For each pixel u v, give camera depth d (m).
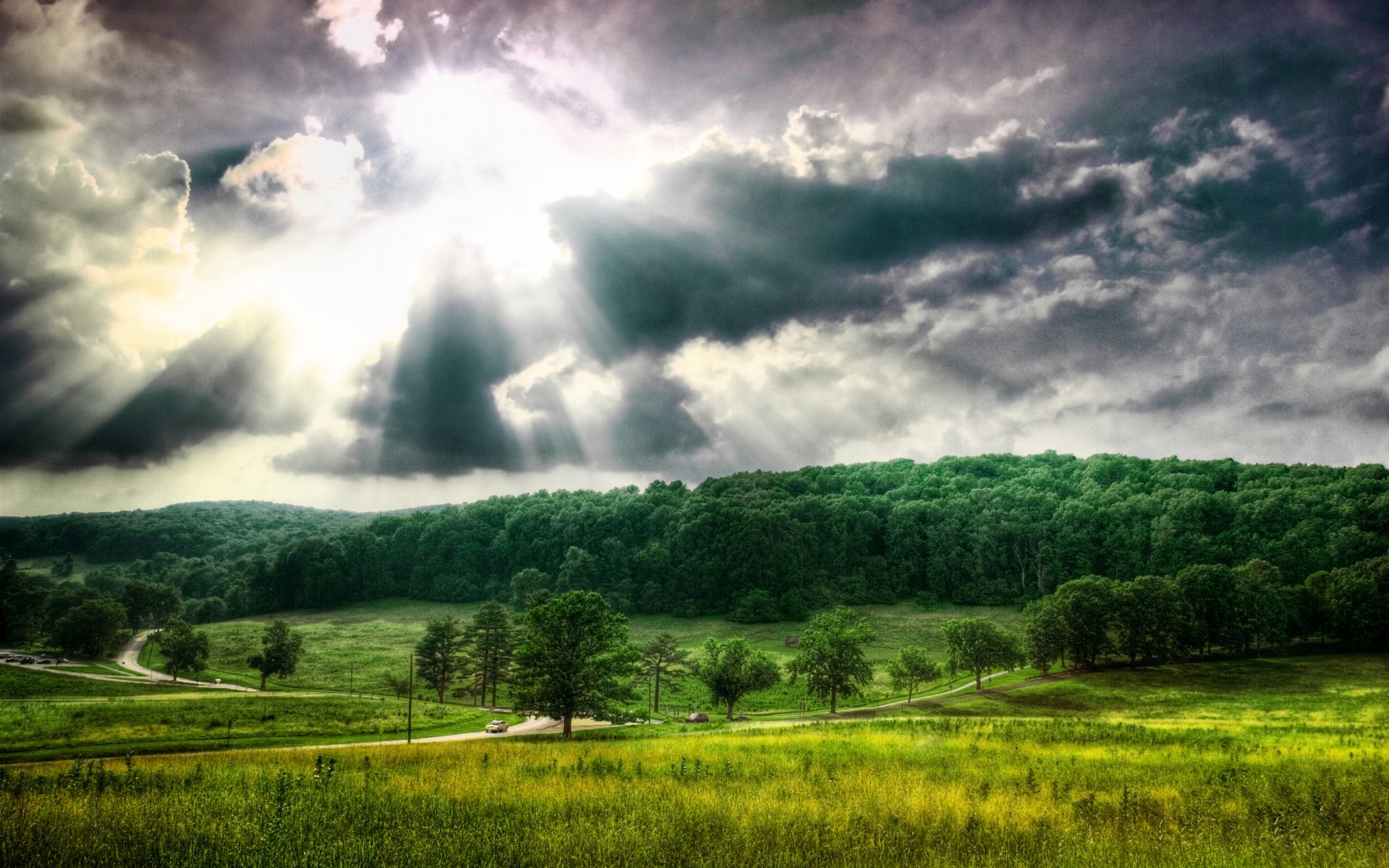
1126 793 17.28
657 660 103.31
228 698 89.06
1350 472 190.00
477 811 16.73
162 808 16.27
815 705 95.69
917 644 148.25
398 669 133.50
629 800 18.09
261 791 19.72
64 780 21.22
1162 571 169.50
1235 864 11.83
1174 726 51.50
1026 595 183.25
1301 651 106.81
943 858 12.28
